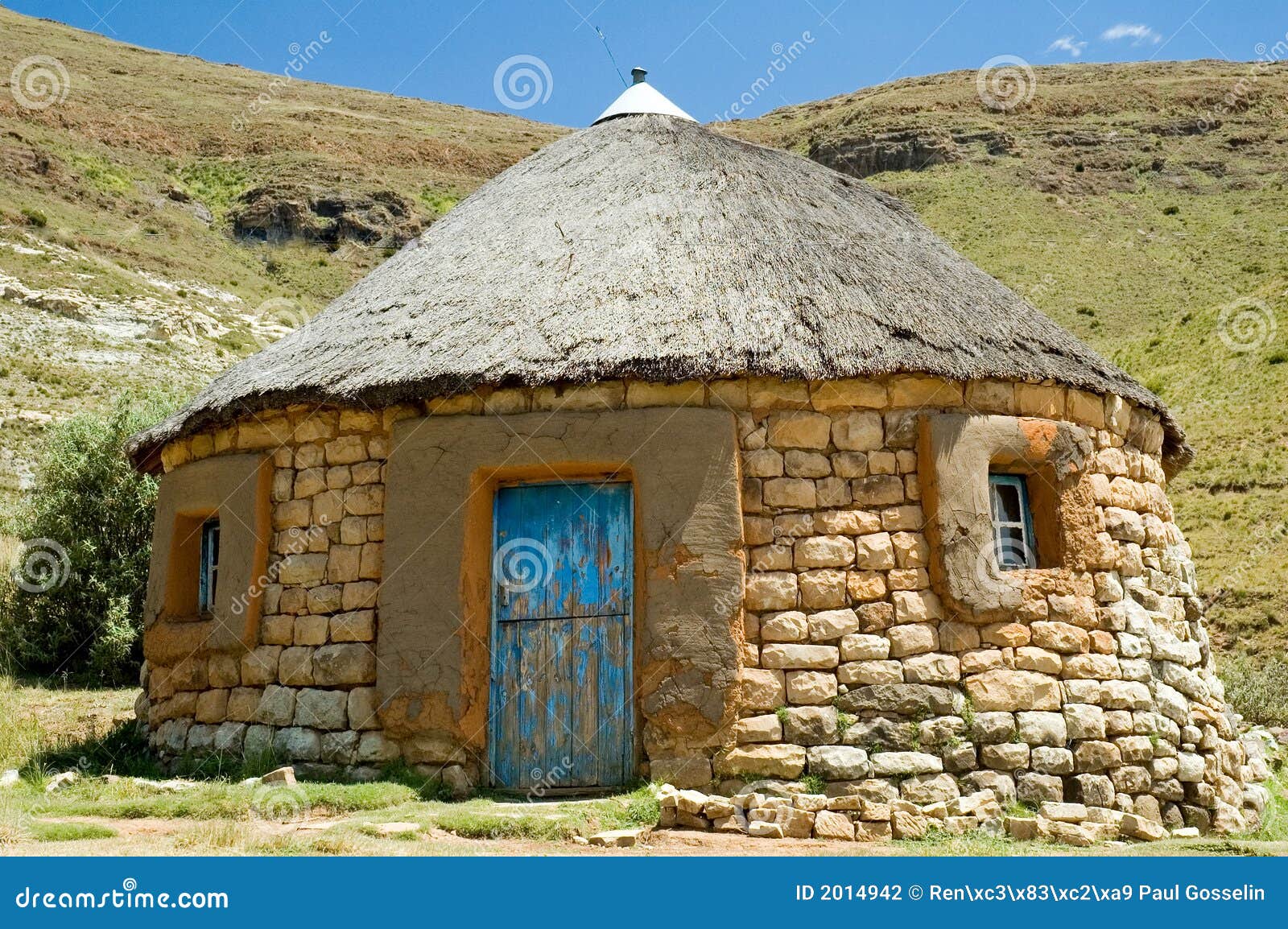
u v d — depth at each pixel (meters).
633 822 8.23
